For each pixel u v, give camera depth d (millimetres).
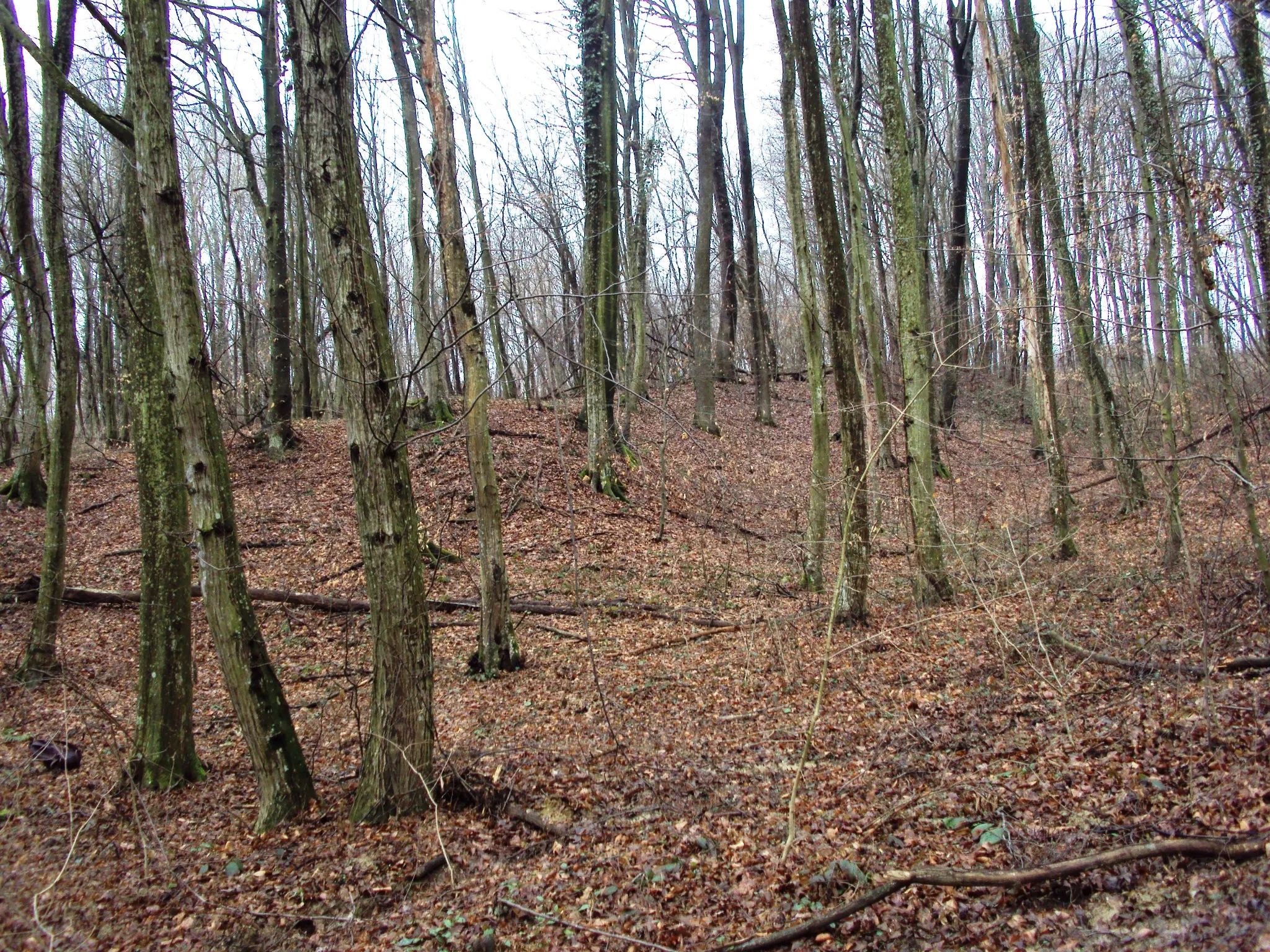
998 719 7227
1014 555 10148
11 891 5133
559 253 17922
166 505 7062
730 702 8867
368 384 5941
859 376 11375
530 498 16875
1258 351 10898
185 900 5289
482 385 9766
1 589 12312
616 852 5672
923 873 4461
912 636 10203
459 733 8266
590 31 16500
